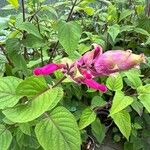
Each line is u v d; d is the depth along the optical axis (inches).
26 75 12.4
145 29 20.0
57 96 8.8
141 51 20.8
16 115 8.4
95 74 7.5
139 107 13.0
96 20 20.8
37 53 15.5
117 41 20.1
